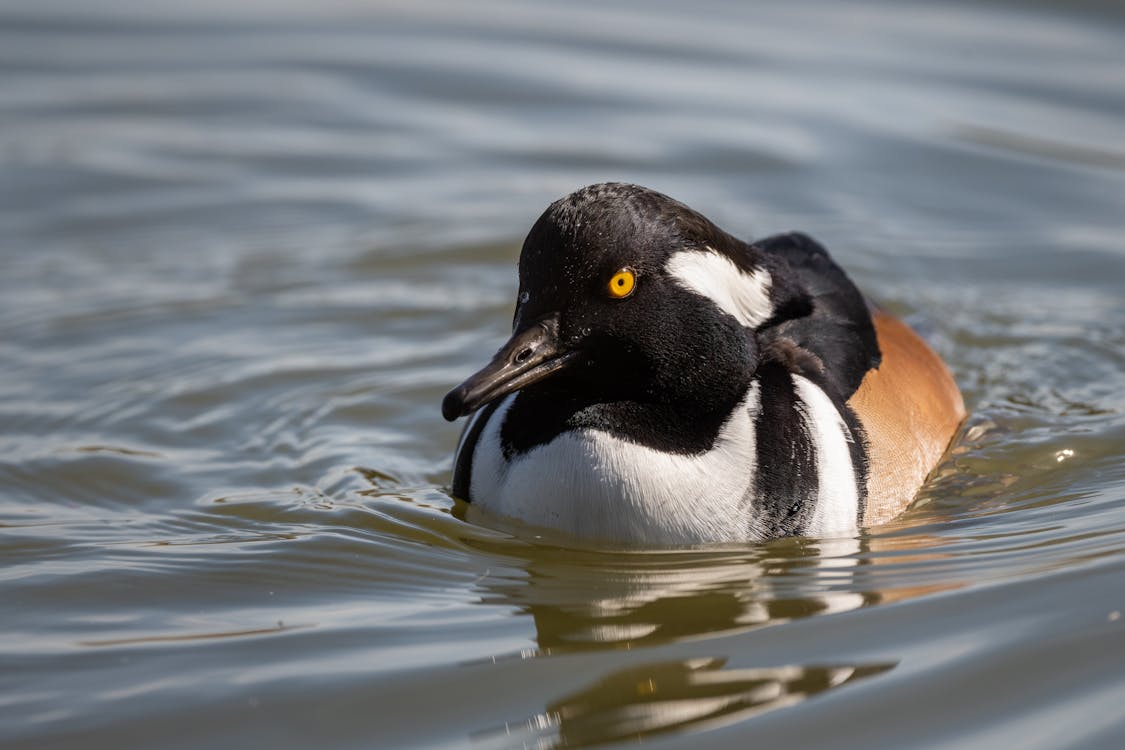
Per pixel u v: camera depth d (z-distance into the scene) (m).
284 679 8.75
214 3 25.77
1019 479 12.02
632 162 19.78
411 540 10.95
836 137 20.48
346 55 23.62
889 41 23.72
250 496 11.90
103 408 13.70
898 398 12.05
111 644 9.26
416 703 8.47
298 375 14.51
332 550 10.76
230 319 15.88
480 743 8.02
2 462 12.55
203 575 10.34
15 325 15.54
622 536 10.80
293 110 21.66
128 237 17.94
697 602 9.80
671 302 10.23
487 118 21.31
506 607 9.81
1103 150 20.02
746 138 20.44
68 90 22.22
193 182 19.48
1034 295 16.48
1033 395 14.00
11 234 17.88
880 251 17.45
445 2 25.80
